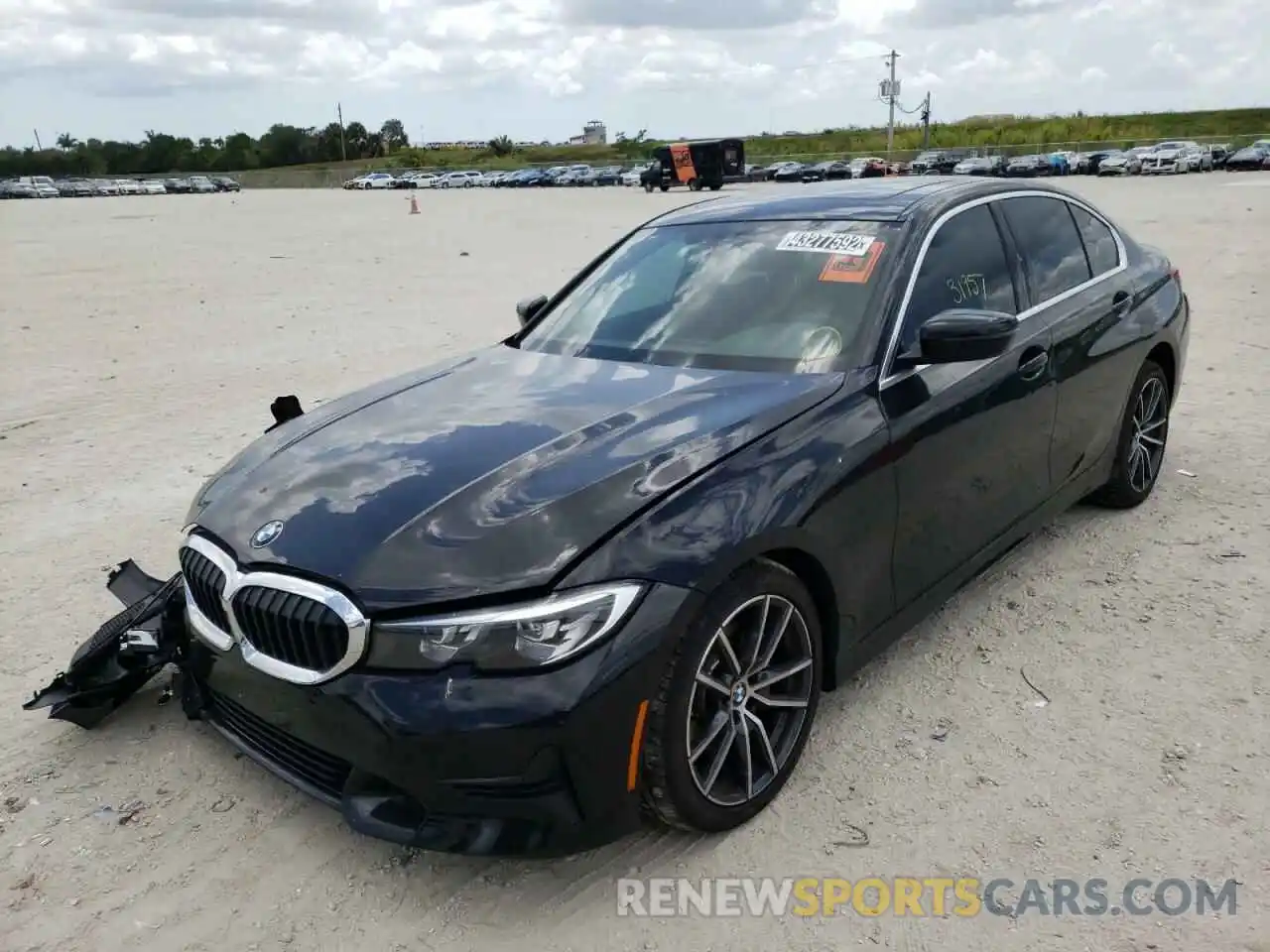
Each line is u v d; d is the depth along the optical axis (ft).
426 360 31.68
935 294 11.93
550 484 9.02
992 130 322.34
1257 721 10.89
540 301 15.19
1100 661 12.26
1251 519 16.22
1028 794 9.89
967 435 11.72
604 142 496.64
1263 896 8.49
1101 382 14.73
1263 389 24.07
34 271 63.16
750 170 214.28
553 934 8.52
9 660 13.41
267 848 9.75
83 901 9.12
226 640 9.43
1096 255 15.70
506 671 7.96
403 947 8.46
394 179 286.25
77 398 28.07
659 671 8.34
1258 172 163.84
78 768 11.12
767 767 9.80
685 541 8.61
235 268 62.64
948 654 12.59
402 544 8.61
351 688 8.26
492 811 8.12
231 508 10.04
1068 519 16.66
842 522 9.96
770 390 10.56
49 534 17.80
